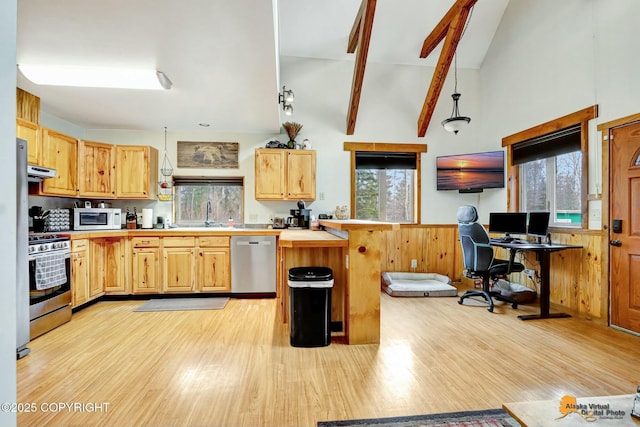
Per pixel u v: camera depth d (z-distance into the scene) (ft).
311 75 16.53
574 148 11.87
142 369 7.36
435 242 17.31
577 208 12.10
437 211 17.37
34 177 10.77
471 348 8.61
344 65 16.72
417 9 14.94
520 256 14.42
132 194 14.17
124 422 5.49
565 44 12.19
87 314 11.48
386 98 17.10
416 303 13.32
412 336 9.50
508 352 8.34
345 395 6.32
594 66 11.02
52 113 12.97
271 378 6.97
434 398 6.22
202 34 7.31
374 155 17.03
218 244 13.70
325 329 8.68
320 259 10.22
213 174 15.88
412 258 17.20
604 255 10.56
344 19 15.05
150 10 6.40
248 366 7.53
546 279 11.28
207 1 6.14
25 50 8.00
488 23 15.96
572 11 11.88
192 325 10.35
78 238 11.44
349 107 15.67
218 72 9.30
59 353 8.20
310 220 15.65
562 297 12.16
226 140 15.97
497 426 5.38
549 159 13.43
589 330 10.03
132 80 9.76
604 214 10.59
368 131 16.94
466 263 13.12
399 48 16.53
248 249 13.79
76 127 14.70
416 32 15.98
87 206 13.55
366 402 6.08
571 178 12.36
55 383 6.73
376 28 15.57
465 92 17.60
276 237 13.88
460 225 13.10
